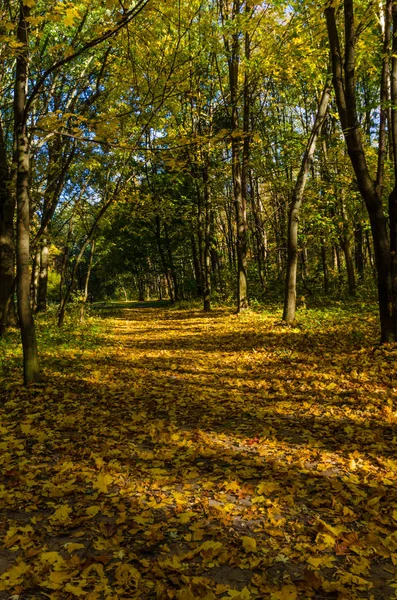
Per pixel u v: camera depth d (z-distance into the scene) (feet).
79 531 10.44
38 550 9.51
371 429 17.08
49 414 20.36
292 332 41.57
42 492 12.48
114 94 41.55
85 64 41.37
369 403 20.18
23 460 14.96
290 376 26.50
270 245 102.17
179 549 9.62
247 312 61.52
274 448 15.74
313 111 72.43
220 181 70.08
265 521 10.61
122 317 81.61
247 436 17.25
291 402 21.40
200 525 10.43
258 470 13.96
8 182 39.06
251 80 48.01
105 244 100.53
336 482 12.46
